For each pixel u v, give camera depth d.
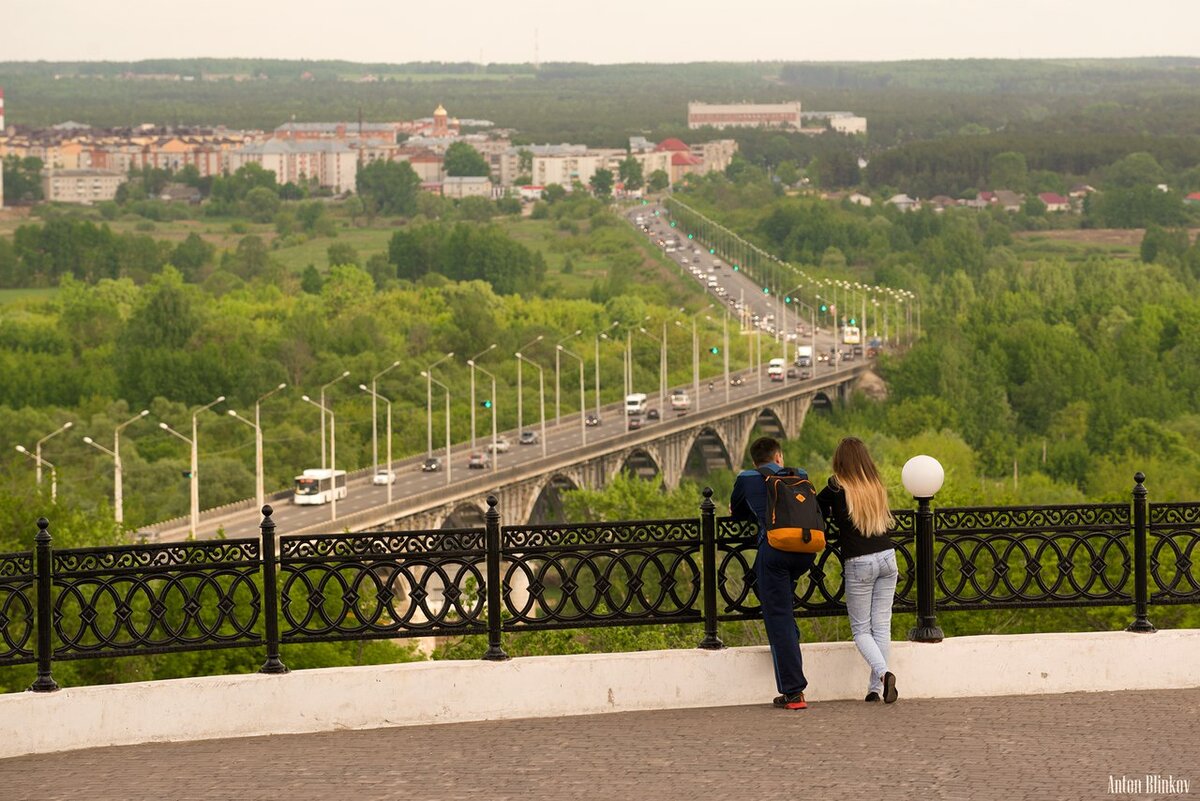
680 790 18.58
